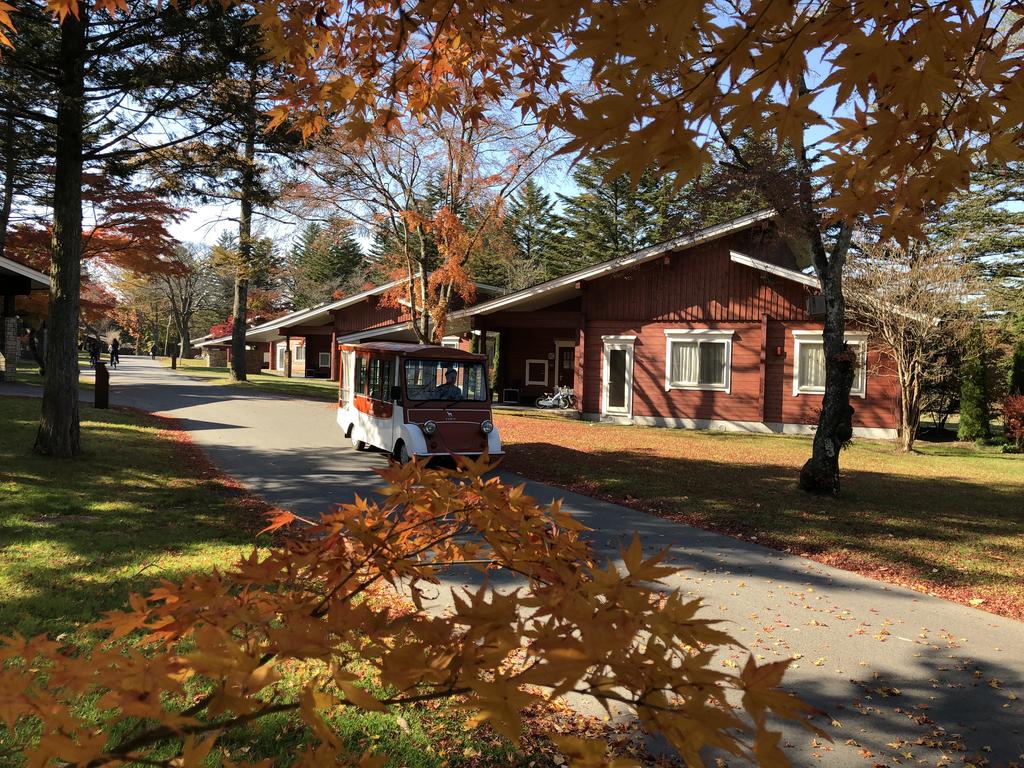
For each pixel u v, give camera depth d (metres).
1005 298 28.75
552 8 1.63
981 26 1.87
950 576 7.33
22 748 1.42
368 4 3.22
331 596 1.73
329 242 23.88
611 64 1.64
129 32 10.23
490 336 34.50
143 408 20.20
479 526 1.96
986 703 4.48
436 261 26.95
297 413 20.67
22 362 41.12
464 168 21.42
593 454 15.33
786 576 7.20
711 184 10.66
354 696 1.30
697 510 10.12
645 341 23.30
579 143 1.71
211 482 10.49
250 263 33.53
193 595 1.57
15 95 10.27
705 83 1.69
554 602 1.44
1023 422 20.33
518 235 60.38
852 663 5.07
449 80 3.82
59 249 11.11
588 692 1.34
